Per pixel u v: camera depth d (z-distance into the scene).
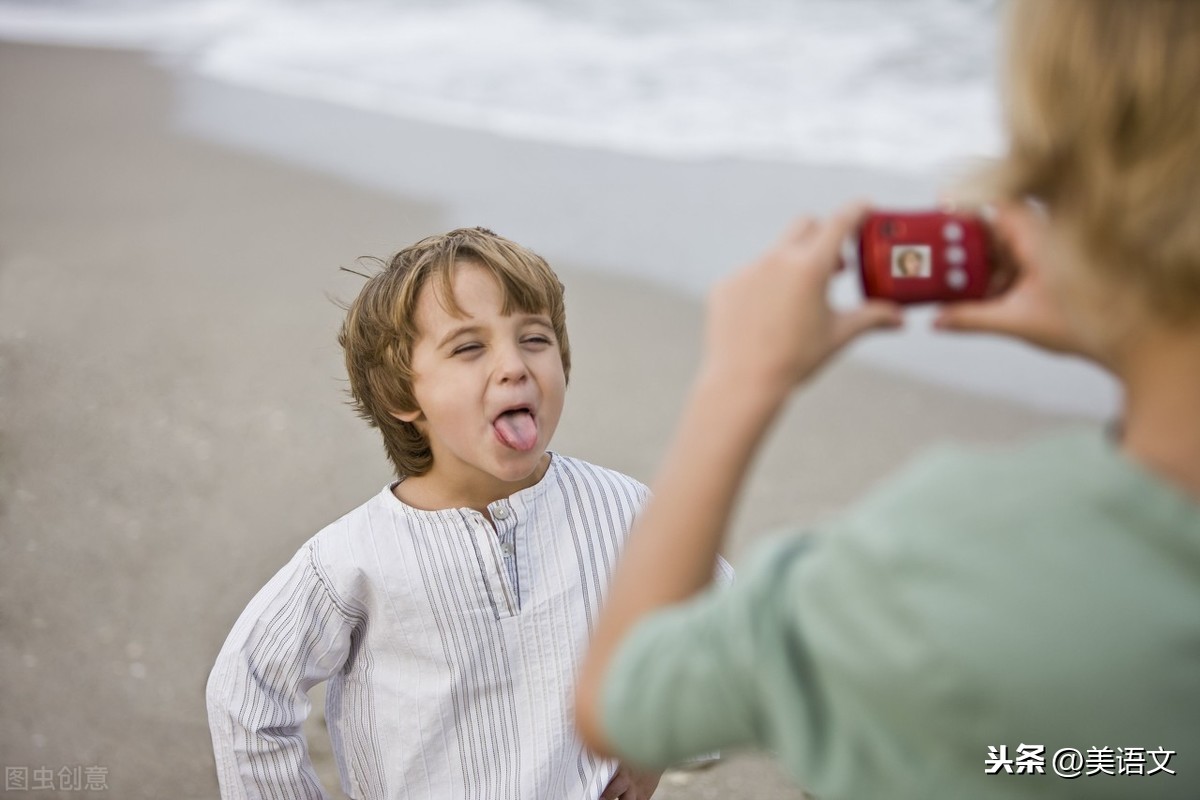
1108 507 0.82
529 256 1.94
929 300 0.96
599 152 7.75
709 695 0.90
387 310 1.90
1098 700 0.81
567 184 7.19
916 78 8.59
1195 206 0.81
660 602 0.93
